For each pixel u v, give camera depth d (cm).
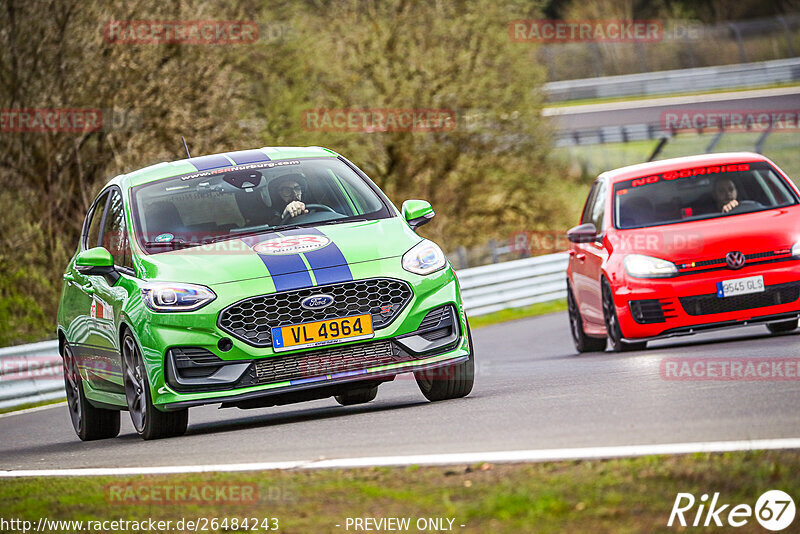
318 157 3138
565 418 2159
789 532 1326
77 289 3256
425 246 2742
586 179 14700
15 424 4284
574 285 4247
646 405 2230
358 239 2734
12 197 8262
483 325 7169
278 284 2588
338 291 2597
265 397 2589
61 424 4034
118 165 8438
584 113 17012
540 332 5816
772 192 3747
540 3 12662
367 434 2256
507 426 2136
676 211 3756
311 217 2884
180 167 3122
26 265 7881
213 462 2158
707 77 17950
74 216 8425
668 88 18188
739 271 3450
